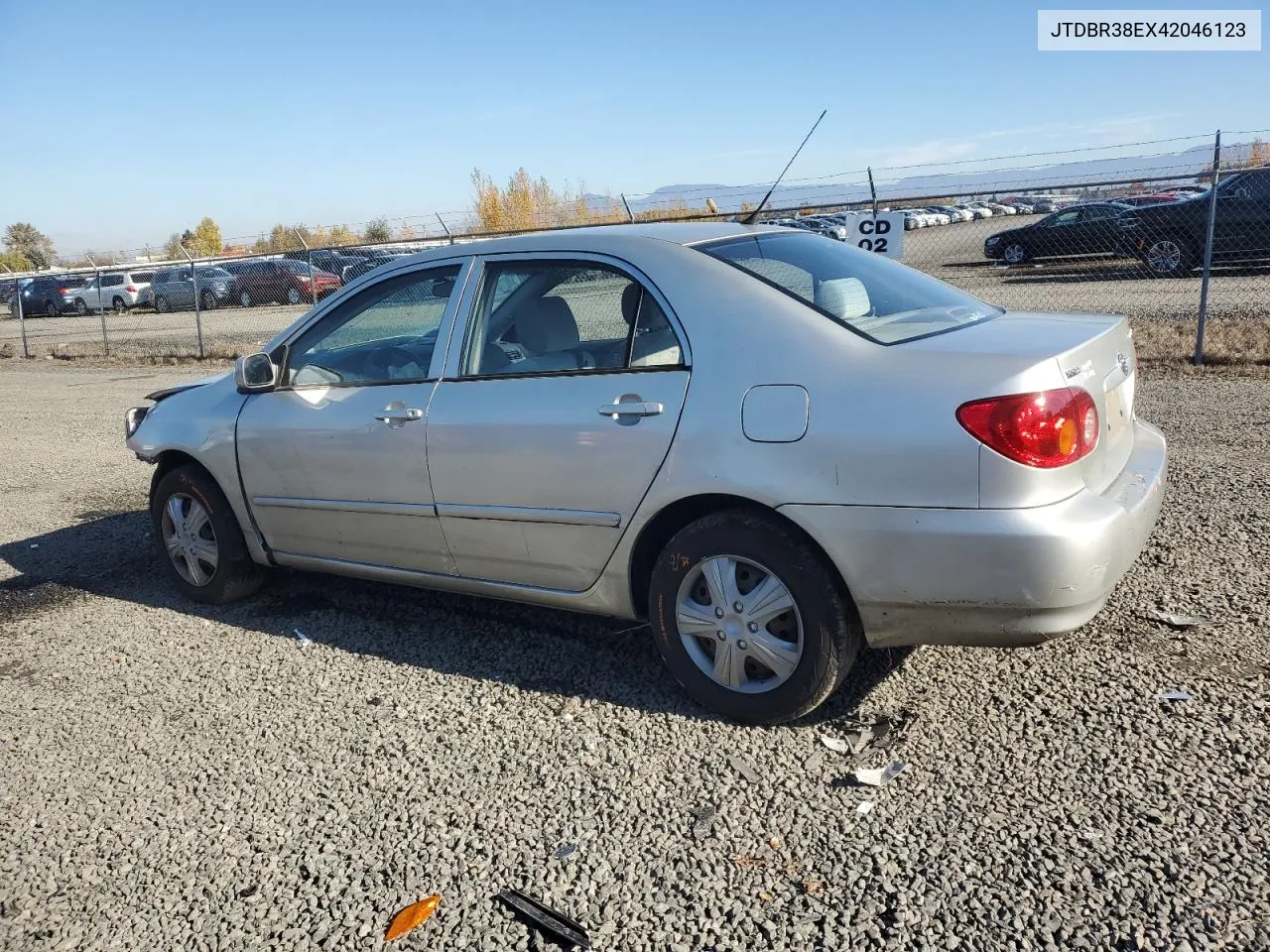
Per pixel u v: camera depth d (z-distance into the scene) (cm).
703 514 355
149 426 520
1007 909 252
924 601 309
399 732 370
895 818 293
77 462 935
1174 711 336
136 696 418
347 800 328
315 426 444
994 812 291
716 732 350
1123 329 365
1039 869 265
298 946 262
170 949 265
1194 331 1120
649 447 346
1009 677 369
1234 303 1341
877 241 1027
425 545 422
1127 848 270
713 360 339
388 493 424
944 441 297
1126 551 308
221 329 2398
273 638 470
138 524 696
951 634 314
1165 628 398
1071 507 296
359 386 437
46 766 366
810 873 273
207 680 428
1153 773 303
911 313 362
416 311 434
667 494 344
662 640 363
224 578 505
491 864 289
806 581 326
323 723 381
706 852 286
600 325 372
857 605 321
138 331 2533
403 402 414
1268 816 278
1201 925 240
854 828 290
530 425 374
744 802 307
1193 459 643
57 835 322
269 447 464
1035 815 288
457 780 334
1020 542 291
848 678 378
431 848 299
